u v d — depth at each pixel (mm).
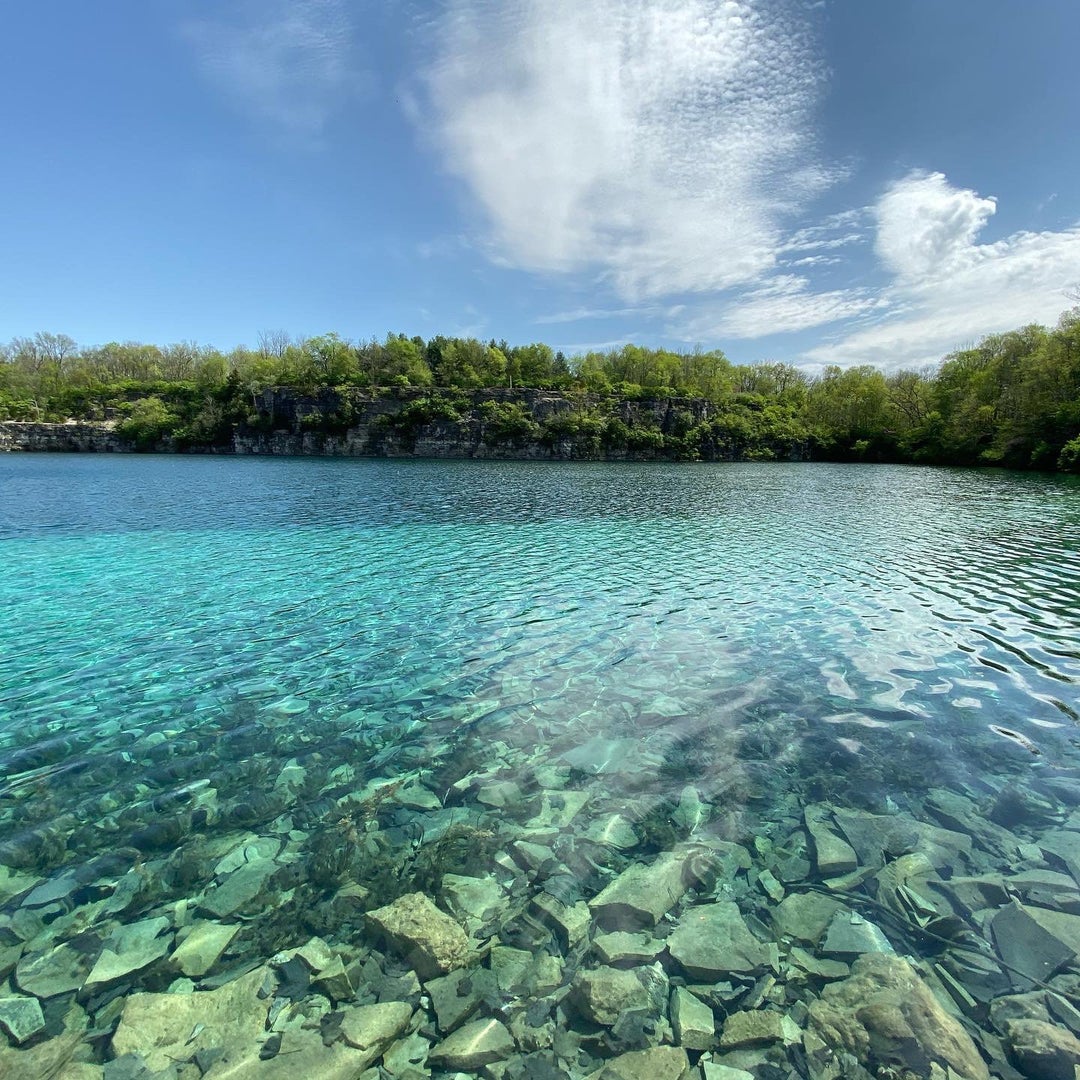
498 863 5449
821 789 6574
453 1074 3516
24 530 25328
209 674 10062
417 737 7898
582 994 4070
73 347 142750
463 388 124125
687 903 4914
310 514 31234
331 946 4504
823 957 4324
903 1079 3418
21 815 6207
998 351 77625
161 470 66500
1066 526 26281
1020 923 4605
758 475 65188
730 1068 3529
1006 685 9391
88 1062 3562
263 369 126375
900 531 25547
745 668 10195
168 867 5434
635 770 7031
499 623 12820
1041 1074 3402
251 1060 3580
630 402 116312
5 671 10164
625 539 23906
